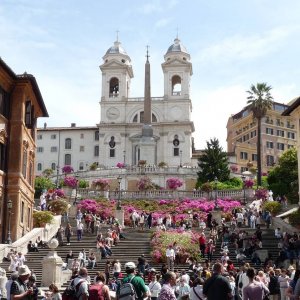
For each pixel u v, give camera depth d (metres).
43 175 101.12
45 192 63.94
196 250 36.91
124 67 120.56
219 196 69.25
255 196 65.44
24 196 43.22
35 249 39.12
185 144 115.94
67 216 51.59
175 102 118.44
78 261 31.70
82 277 15.31
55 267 30.09
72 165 124.12
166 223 50.69
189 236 38.34
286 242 37.12
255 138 142.62
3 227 40.06
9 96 41.78
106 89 120.25
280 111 144.88
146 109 113.00
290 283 18.56
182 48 121.50
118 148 117.00
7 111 41.41
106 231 46.66
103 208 59.56
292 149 70.88
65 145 125.19
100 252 36.78
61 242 41.09
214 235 41.12
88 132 124.94
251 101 83.00
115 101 119.31
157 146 116.75
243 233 39.97
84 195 70.75
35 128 49.03
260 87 82.75
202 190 70.62
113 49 122.56
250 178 89.38
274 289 21.11
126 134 117.62
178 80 121.81
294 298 14.96
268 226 47.22
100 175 93.00
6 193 40.59
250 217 48.41
